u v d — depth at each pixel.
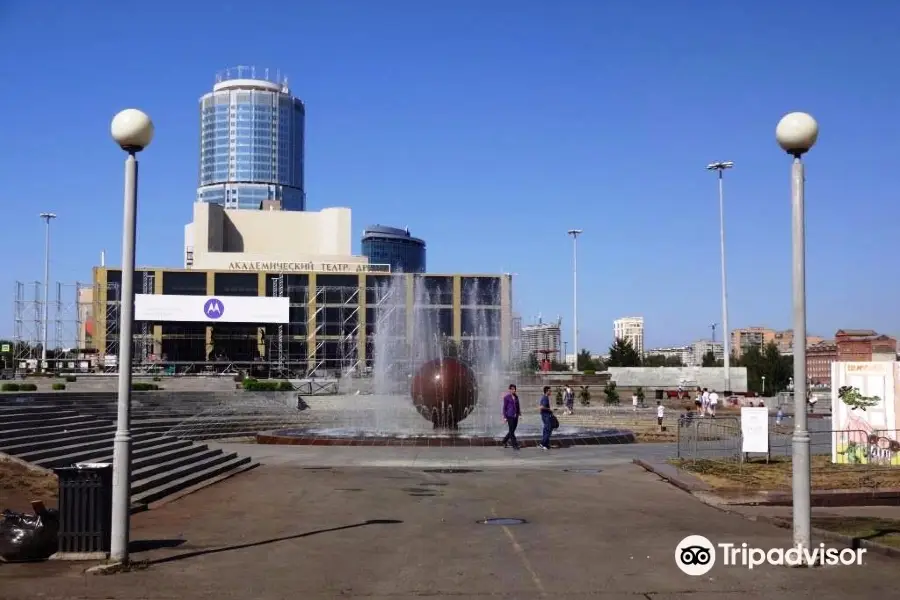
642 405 57.31
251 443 30.33
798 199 10.51
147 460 19.02
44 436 19.23
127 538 10.15
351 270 96.56
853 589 8.98
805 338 10.42
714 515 14.35
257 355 86.12
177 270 88.12
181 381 56.94
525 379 73.88
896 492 16.03
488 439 28.42
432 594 8.84
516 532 12.68
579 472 21.14
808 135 10.34
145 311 73.75
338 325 90.00
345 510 14.97
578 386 70.94
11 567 10.00
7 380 52.81
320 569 10.05
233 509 15.09
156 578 9.51
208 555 10.88
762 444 20.98
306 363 86.06
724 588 9.05
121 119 10.23
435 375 31.30
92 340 85.88
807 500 10.23
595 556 10.80
